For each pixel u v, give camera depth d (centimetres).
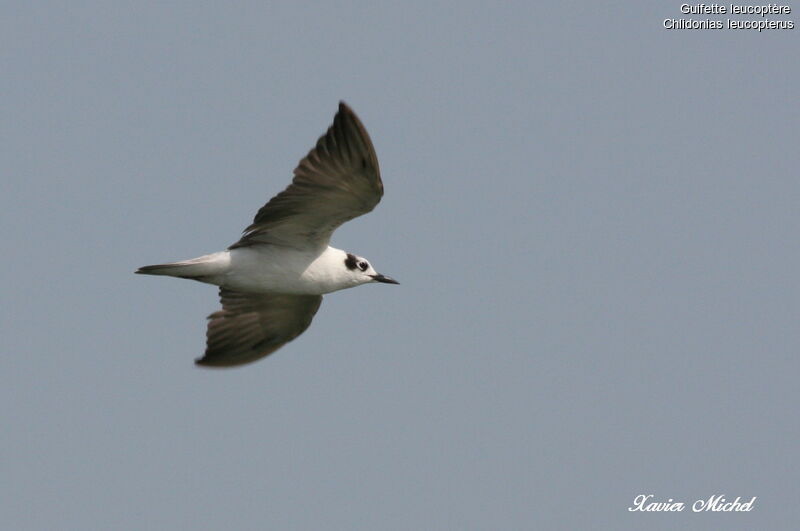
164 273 1656
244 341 1902
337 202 1571
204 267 1662
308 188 1541
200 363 1878
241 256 1672
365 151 1454
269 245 1686
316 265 1705
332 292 1745
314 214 1608
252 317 1883
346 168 1491
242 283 1694
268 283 1697
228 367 1894
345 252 1748
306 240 1678
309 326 1905
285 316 1884
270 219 1617
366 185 1518
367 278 1750
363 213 1593
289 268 1691
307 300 1850
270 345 1919
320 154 1487
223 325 1880
